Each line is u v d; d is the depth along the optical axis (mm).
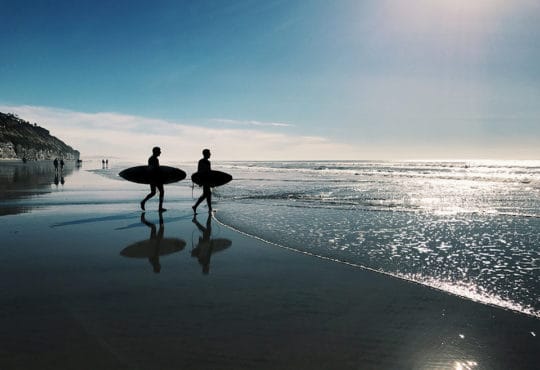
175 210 12648
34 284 4996
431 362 3129
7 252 6719
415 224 10094
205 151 11930
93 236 8227
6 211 11961
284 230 9195
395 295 4711
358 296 4672
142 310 4133
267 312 4133
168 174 11867
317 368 3020
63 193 18375
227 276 5457
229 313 4094
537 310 4211
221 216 11391
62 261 6160
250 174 48406
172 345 3352
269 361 3109
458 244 7695
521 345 3406
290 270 5793
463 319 3982
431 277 5465
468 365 3086
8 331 3588
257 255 6719
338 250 7133
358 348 3354
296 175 45031
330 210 12852
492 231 9164
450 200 16562
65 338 3451
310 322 3887
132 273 5551
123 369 2939
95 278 5281
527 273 5656
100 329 3652
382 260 6418
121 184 25406
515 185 27188
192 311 4129
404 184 27812
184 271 5684
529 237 8406
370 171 62875
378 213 12203
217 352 3244
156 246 7344
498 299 4566
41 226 9344
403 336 3588
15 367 2941
